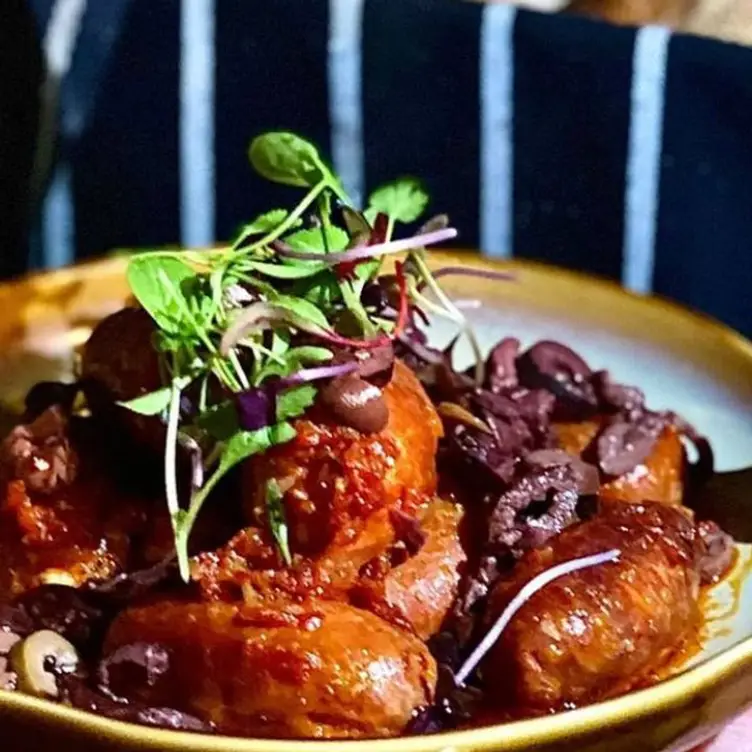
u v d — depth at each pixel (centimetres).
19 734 39
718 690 40
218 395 43
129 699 41
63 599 43
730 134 65
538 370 49
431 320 53
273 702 40
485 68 67
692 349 52
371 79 68
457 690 41
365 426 42
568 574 42
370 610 42
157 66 69
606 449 47
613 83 65
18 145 70
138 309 46
